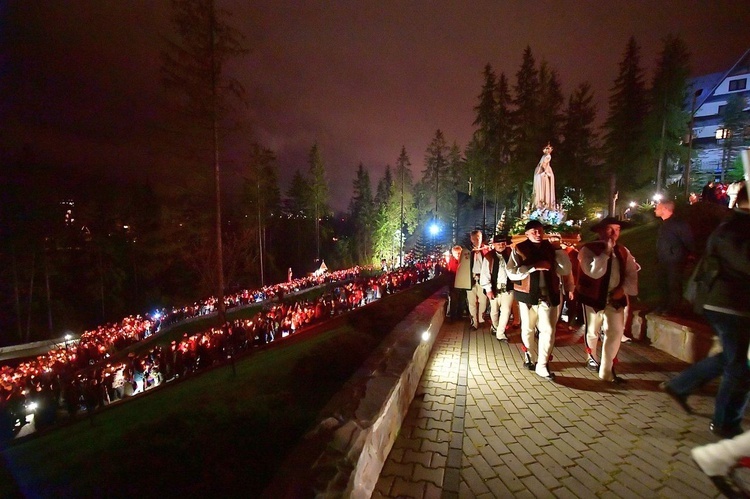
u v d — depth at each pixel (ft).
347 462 8.52
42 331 126.52
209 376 45.78
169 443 13.78
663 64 104.88
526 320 20.44
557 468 11.46
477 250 29.73
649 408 15.31
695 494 10.11
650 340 23.82
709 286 11.87
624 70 109.19
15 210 123.34
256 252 171.83
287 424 14.28
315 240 221.66
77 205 144.25
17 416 42.52
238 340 59.72
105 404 49.85
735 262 11.14
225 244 116.98
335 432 9.78
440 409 15.72
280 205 216.95
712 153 160.35
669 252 23.16
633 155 107.76
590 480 10.84
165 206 83.30
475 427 14.17
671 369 19.56
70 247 140.67
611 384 17.99
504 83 108.99
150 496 11.09
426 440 13.17
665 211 23.57
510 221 85.76
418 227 238.48
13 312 126.31
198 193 71.77
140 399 44.96
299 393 17.80
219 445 13.10
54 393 45.44
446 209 199.72
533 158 109.09
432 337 25.04
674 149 104.78
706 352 19.17
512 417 14.93
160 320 100.78
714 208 24.12
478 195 142.31
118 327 95.25
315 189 199.72
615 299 17.78
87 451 22.48
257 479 11.09
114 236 153.99
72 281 141.90
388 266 183.32
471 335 28.73
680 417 14.42
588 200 132.67
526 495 10.21
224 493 10.55
